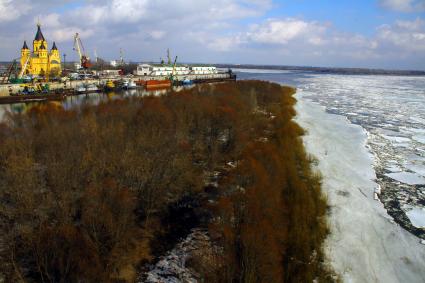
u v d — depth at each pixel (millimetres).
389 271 31656
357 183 49688
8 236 27609
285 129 67062
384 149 69000
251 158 43750
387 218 40531
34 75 158250
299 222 35438
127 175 35781
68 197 31062
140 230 32656
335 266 31156
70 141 42469
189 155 46500
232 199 34562
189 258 29406
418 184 51188
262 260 27578
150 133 47125
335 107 122125
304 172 49156
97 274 24516
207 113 57406
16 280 24156
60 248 25438
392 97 155625
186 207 37469
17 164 34875
